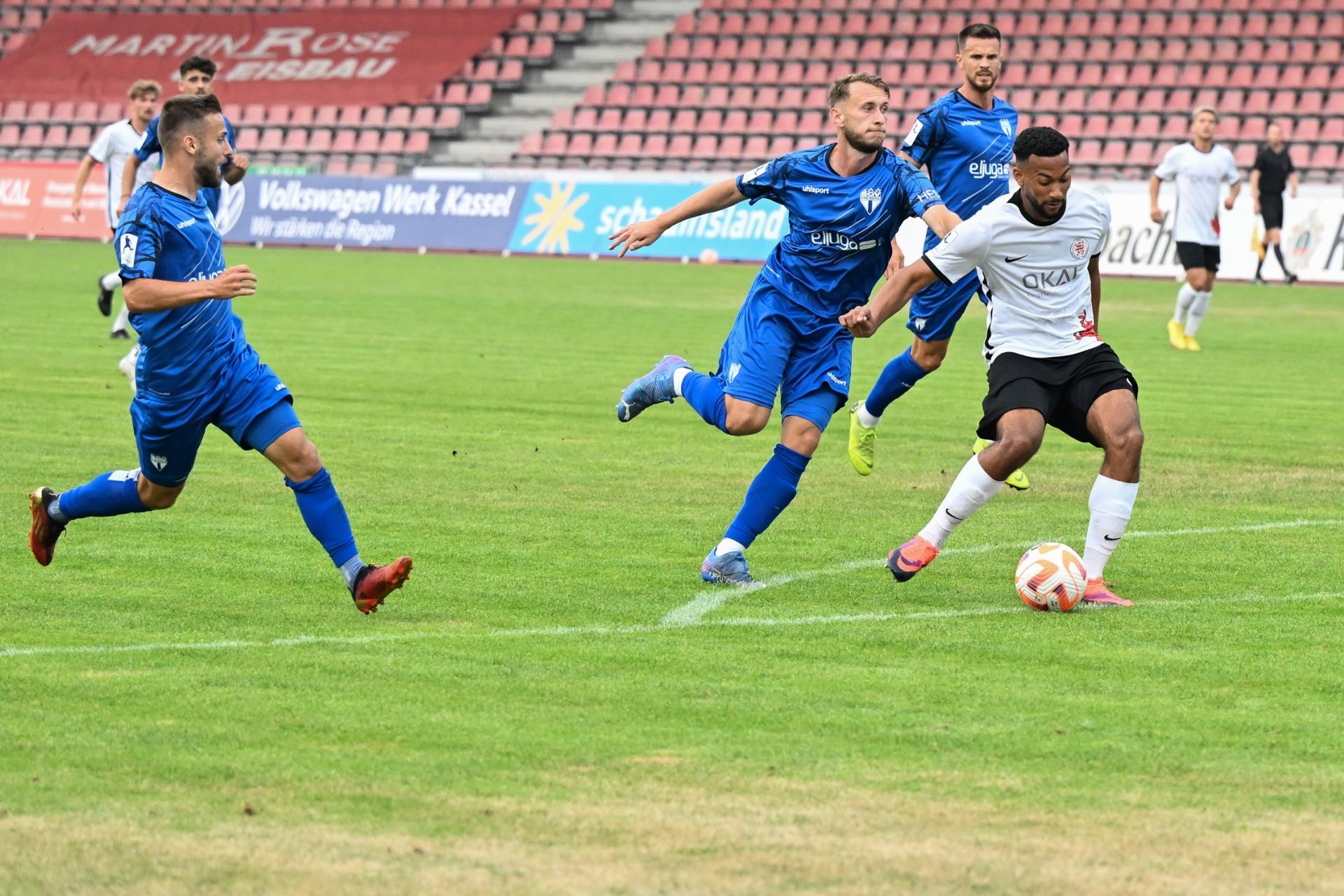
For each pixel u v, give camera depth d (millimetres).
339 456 24469
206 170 14516
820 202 16531
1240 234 65875
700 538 18859
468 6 98750
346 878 8914
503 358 37531
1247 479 23516
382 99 93500
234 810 9914
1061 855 9367
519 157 88375
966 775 10711
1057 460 25484
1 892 8703
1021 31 86500
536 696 12359
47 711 11812
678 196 75812
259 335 41781
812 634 14438
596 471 23562
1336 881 9047
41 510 15758
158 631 14227
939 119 23469
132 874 8945
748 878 8977
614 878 8961
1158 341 44188
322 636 14141
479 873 9008
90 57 101688
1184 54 82812
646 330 44281
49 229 84250
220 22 101875
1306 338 45219
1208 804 10234
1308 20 81875
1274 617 15312
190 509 20031
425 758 10891
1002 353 16328
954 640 14273
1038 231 15773
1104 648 14078
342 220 82500
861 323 15680
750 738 11406
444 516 20016
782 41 90312
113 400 29609
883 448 26438
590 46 96250
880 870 9109
